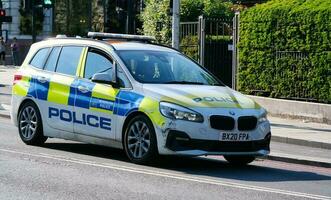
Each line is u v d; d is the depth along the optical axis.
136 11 43.97
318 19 19.73
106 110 11.59
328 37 19.50
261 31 21.59
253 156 11.36
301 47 20.30
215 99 10.97
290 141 16.23
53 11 49.16
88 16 48.81
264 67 21.61
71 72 12.53
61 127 12.48
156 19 28.30
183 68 12.12
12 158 11.62
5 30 54.38
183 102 10.68
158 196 8.80
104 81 11.62
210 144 10.56
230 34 24.77
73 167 10.88
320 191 9.75
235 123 10.72
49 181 9.67
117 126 11.38
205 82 12.03
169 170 10.91
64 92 12.45
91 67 12.20
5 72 40.75
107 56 11.98
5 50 53.31
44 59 13.28
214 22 24.75
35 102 13.06
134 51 12.02
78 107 12.11
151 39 13.26
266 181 10.41
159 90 11.00
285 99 20.88
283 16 20.83
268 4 21.70
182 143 10.56
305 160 13.04
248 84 22.25
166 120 10.62
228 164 12.16
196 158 12.72
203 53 24.39
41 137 13.10
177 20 20.31
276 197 9.04
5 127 16.64
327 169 12.52
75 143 13.98
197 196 8.88
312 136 16.50
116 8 48.22
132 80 11.38
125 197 8.69
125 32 46.16
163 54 12.23
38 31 54.19
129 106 11.18
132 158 11.20
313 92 20.03
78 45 12.69
